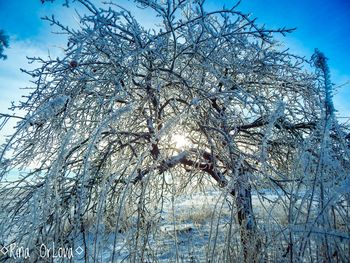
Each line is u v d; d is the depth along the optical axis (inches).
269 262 91.8
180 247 135.1
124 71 111.3
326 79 92.2
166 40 133.2
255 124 155.8
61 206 109.3
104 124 86.7
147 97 119.2
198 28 142.3
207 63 128.8
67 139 86.9
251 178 109.8
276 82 154.4
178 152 139.9
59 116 114.6
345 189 76.8
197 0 126.3
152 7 121.7
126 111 91.1
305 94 153.2
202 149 132.2
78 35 109.9
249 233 99.6
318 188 84.4
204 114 128.0
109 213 121.3
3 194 105.1
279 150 159.8
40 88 119.3
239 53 150.2
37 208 83.4
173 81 130.6
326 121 89.0
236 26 138.3
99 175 123.4
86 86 115.6
